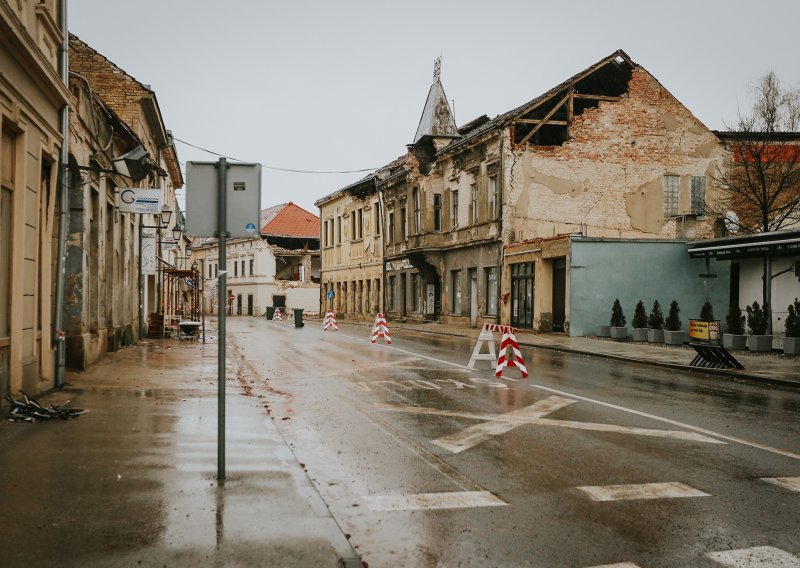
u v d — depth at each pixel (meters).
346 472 6.66
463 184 36.16
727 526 5.14
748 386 13.41
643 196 33.00
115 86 22.31
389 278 46.41
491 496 5.88
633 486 6.18
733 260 26.67
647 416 9.73
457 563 4.44
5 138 8.84
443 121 39.56
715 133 34.31
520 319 30.67
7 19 7.95
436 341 26.00
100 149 15.10
